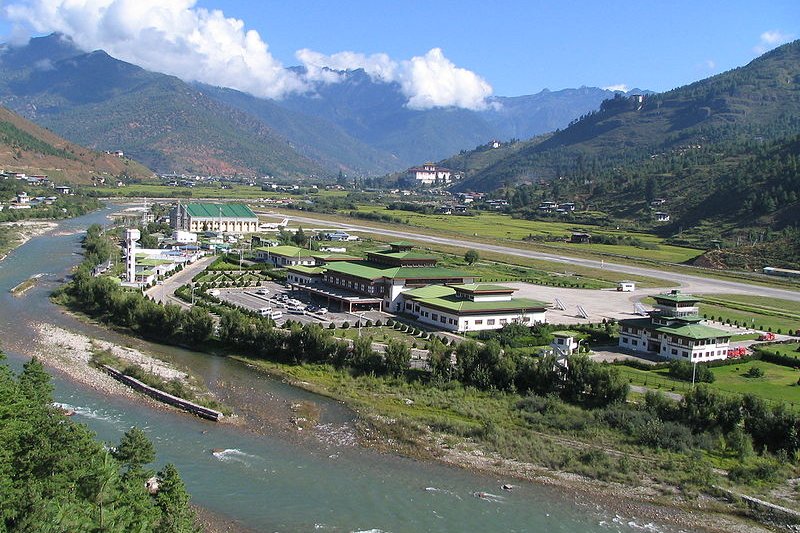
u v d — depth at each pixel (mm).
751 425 99938
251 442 95250
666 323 148500
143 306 156625
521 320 167125
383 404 112250
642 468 91250
